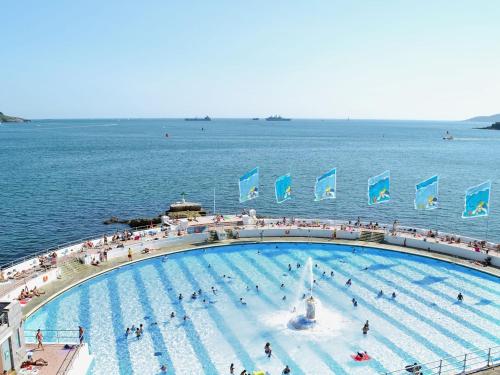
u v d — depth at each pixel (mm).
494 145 198375
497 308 29719
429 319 28172
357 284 33812
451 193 80250
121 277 34906
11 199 70750
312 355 24125
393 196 77875
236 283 34031
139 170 104812
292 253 41062
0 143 178875
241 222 47719
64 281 32969
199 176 97125
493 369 20562
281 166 114875
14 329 19641
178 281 34344
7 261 44500
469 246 39781
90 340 25438
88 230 55062
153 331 26625
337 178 95500
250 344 25281
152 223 57188
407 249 41000
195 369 22797
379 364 23219
